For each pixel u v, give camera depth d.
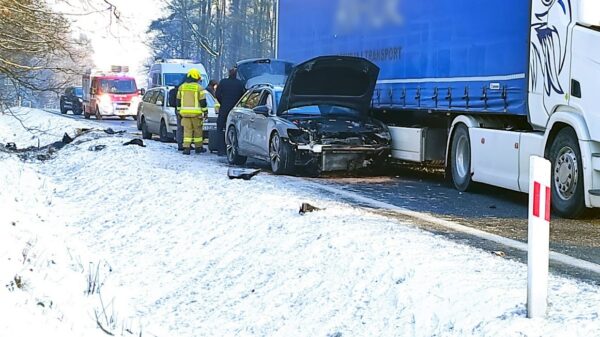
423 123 14.64
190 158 17.77
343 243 7.52
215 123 21.52
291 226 8.70
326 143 14.27
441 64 12.98
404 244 7.23
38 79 17.62
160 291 8.09
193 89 18.80
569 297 5.43
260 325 6.47
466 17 12.16
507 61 11.05
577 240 8.27
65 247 9.57
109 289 8.10
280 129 14.46
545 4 10.02
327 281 6.78
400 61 14.41
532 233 5.00
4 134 28.09
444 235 8.36
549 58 9.95
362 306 6.07
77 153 18.48
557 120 9.77
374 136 14.73
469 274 6.09
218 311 7.10
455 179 12.75
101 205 12.45
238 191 11.14
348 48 16.61
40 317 6.30
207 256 8.82
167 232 10.16
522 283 5.79
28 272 7.80
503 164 11.22
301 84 14.84
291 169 14.55
